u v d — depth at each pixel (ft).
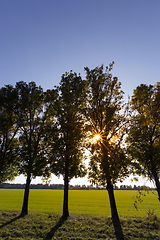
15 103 73.20
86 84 71.56
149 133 59.88
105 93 67.51
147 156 57.11
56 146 61.67
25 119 74.64
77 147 65.87
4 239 37.42
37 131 75.05
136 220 55.16
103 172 53.93
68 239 38.01
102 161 55.62
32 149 69.67
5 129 70.08
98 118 67.00
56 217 60.44
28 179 70.33
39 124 75.41
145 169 60.29
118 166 53.72
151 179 58.90
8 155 69.00
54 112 70.03
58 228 45.83
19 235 40.52
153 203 148.97
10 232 42.39
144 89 65.51
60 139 62.34
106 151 59.41
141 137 59.88
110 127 61.16
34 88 77.46
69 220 54.85
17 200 168.14
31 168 63.31
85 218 58.65
